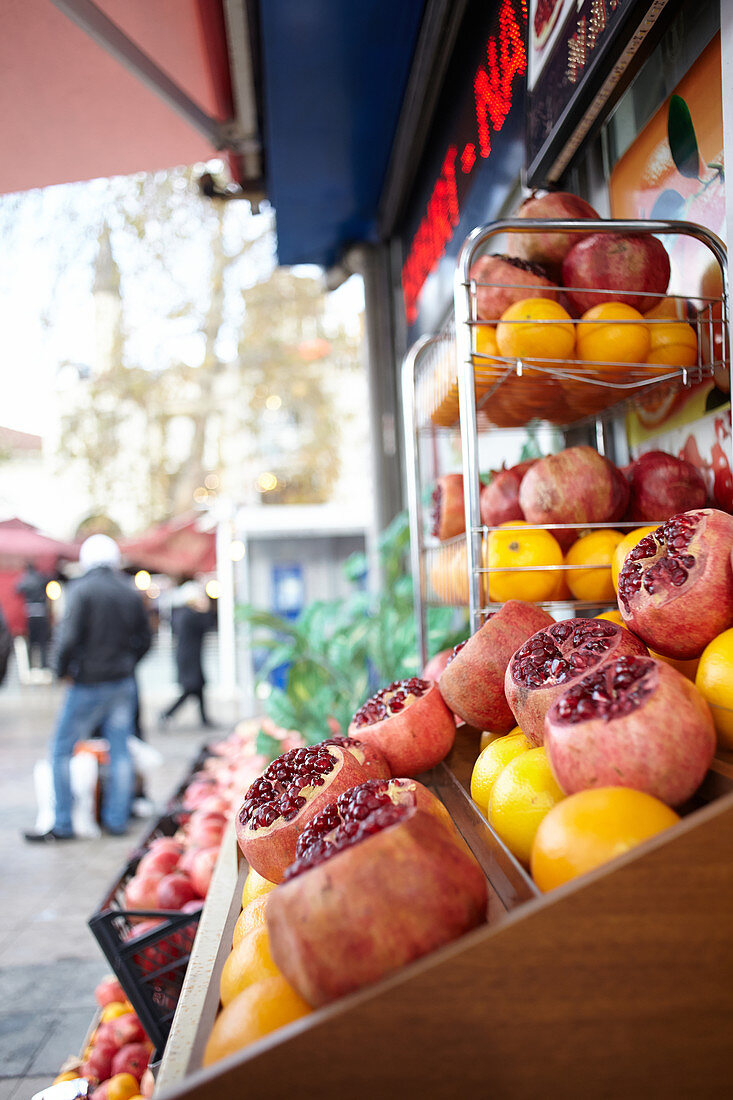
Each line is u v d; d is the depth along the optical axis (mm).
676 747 824
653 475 1526
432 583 2178
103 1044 1938
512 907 863
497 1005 639
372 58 2945
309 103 3230
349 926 720
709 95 1447
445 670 1355
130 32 2895
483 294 1588
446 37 2594
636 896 645
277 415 18109
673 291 1637
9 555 14523
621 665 906
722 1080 637
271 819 1168
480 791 1151
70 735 5172
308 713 2924
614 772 833
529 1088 638
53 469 17469
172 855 2553
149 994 1837
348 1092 634
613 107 1716
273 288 15539
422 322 3568
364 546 10547
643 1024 638
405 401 2232
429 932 725
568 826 782
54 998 2857
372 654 2879
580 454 1521
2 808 6242
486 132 2379
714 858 645
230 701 13438
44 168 3664
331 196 4141
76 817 5168
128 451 16953
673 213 1616
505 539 1514
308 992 743
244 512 10523
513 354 1462
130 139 3496
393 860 744
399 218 4043
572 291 1472
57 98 3094
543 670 1099
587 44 1569
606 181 1887
